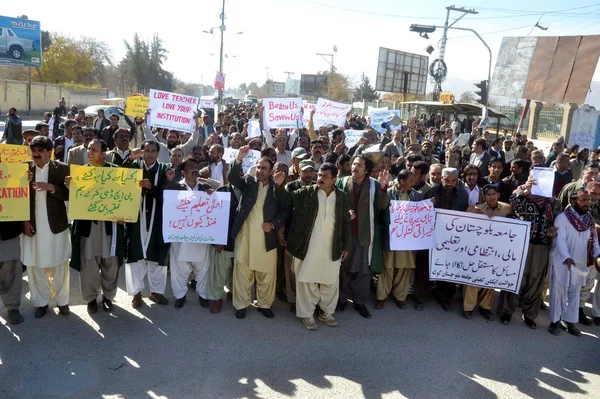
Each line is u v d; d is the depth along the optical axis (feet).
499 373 14.52
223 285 17.62
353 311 18.62
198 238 16.90
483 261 18.28
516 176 21.35
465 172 20.12
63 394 12.15
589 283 18.51
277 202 16.84
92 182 15.70
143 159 17.28
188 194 16.88
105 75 225.56
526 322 18.25
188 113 28.50
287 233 17.90
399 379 13.83
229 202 17.13
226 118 47.01
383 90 129.90
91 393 12.27
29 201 14.93
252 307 18.40
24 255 15.49
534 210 17.84
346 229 16.81
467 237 18.48
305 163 17.90
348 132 37.11
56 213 15.65
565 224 17.34
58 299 16.37
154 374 13.29
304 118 44.83
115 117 31.86
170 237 16.78
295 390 12.96
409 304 19.71
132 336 15.34
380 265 18.03
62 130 46.93
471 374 14.37
